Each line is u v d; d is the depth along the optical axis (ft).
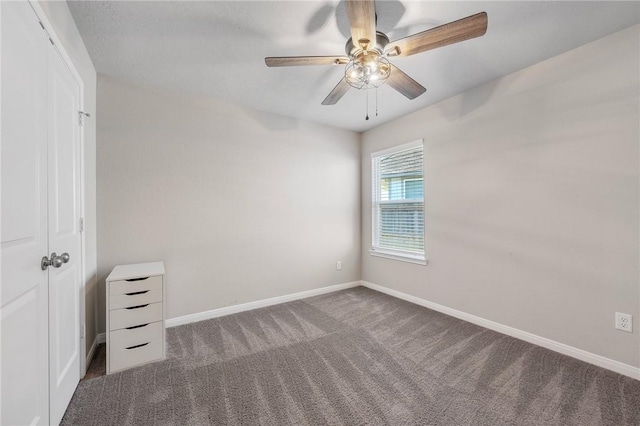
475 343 7.55
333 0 5.19
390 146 11.91
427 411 5.02
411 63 7.41
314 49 6.78
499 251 8.25
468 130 9.02
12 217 3.27
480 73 7.94
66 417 4.87
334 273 12.61
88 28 5.91
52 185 4.43
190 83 8.47
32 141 3.76
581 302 6.68
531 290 7.55
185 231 9.09
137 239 8.32
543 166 7.30
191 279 9.19
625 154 6.06
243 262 10.19
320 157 12.19
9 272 3.21
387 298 11.50
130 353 6.48
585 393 5.46
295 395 5.47
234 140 10.00
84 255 6.21
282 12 5.51
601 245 6.39
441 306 9.91
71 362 5.35
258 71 7.80
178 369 6.40
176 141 8.94
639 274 5.91
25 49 3.58
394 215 11.96
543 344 7.31
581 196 6.67
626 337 6.06
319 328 8.61
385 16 5.59
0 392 3.04
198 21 5.76
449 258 9.64
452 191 9.52
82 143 6.11
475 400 5.30
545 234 7.28
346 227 12.98
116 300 6.38
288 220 11.27
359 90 9.00
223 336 8.09
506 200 8.07
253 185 10.42
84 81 6.48
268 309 10.30
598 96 6.39
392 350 7.22
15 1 3.33
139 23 5.80
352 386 5.74
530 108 7.53
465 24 4.54
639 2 5.23
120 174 8.09
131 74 7.89
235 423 4.75
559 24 5.88
